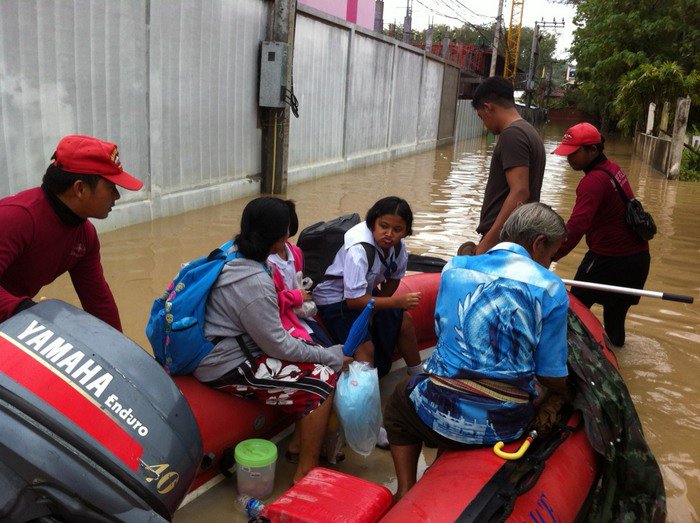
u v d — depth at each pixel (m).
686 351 4.62
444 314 2.47
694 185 13.85
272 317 2.75
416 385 2.60
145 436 1.78
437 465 2.45
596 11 26.67
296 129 11.02
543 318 2.31
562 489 2.34
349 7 15.34
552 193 11.69
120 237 6.64
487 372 2.35
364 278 3.29
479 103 3.91
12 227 2.31
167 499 1.82
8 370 1.67
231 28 8.72
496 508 2.12
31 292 2.56
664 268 6.70
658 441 3.43
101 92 6.65
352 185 11.36
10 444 1.60
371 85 14.47
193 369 2.88
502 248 2.42
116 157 2.45
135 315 4.58
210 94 8.48
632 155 22.61
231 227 7.39
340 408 2.94
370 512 2.29
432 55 19.03
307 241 3.56
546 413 2.56
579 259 6.91
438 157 17.94
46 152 6.12
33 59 5.87
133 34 6.95
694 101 21.47
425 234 7.63
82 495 1.64
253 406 3.00
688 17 24.20
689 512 2.86
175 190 8.02
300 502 2.35
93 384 1.73
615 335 4.61
